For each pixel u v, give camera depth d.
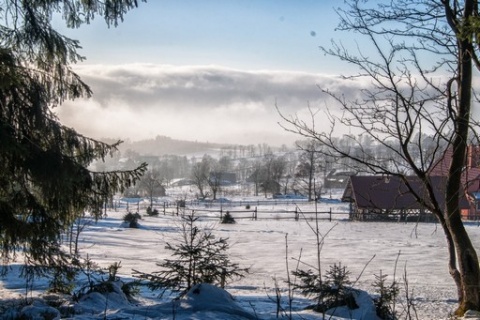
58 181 8.84
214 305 8.20
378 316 8.79
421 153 9.48
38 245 9.67
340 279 9.12
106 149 10.12
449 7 9.29
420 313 10.84
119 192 10.09
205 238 9.91
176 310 8.10
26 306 8.50
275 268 19.38
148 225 42.84
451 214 10.42
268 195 101.25
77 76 10.23
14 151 7.83
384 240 31.75
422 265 20.80
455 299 12.98
